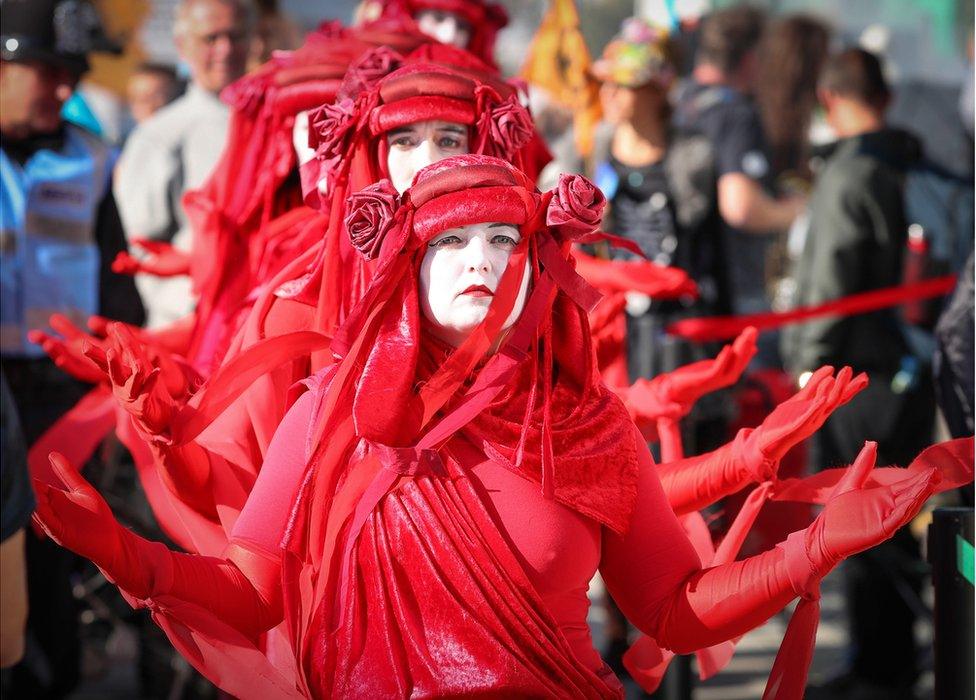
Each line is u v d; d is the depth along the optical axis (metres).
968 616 8.01
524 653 6.66
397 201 6.95
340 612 6.80
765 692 7.00
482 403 6.87
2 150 13.55
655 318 14.35
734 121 19.05
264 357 7.82
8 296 13.34
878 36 29.50
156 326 16.42
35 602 12.66
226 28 16.48
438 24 12.25
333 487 6.95
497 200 6.89
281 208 11.01
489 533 6.76
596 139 15.57
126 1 24.80
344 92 8.96
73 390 13.36
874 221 15.09
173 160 16.61
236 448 8.53
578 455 6.98
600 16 31.27
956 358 9.43
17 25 13.27
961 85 22.86
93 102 24.61
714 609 6.92
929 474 6.52
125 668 16.30
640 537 7.18
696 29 24.64
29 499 8.68
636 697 14.35
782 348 16.36
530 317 7.03
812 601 6.91
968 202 15.34
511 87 9.30
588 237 7.49
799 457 14.69
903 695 15.38
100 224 14.12
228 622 6.96
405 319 6.95
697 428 14.33
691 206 15.19
